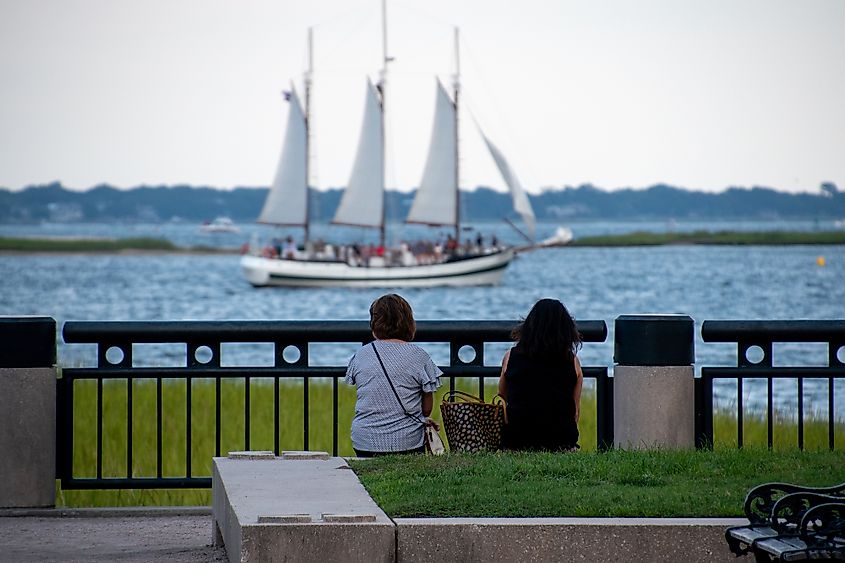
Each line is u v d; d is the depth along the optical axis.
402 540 15.68
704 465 21.33
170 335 25.22
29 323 24.62
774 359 93.62
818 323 25.25
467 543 15.83
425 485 18.97
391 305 23.86
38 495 24.89
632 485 19.47
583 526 16.02
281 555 15.33
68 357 101.94
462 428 23.14
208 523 24.52
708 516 17.09
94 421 41.97
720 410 51.62
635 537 16.06
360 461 21.41
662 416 24.81
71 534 23.09
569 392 23.03
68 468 25.36
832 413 25.33
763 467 21.31
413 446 23.12
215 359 25.64
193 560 20.14
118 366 25.62
